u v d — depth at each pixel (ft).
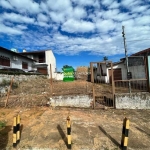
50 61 92.07
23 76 46.85
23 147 11.51
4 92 32.65
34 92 32.89
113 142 12.16
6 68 47.16
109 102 24.99
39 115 19.75
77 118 18.43
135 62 39.45
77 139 12.64
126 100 22.72
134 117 18.80
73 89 34.88
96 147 11.39
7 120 17.74
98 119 18.06
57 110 22.33
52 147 11.44
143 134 13.74
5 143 12.17
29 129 14.99
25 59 68.64
